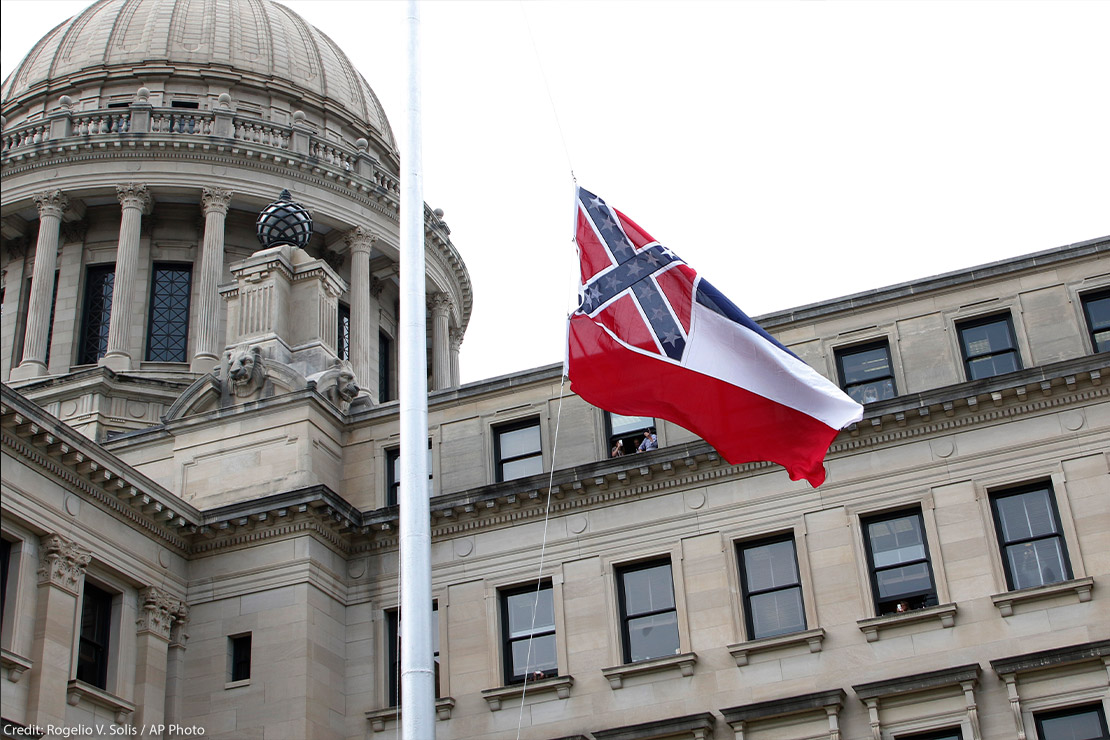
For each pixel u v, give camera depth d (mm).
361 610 39188
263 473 40219
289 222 46312
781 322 38906
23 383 58750
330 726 37250
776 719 34031
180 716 37219
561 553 37938
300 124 67688
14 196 63812
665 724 34344
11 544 33781
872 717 33281
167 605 37875
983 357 37250
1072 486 34625
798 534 36188
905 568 35344
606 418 39656
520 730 35938
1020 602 33656
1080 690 32188
